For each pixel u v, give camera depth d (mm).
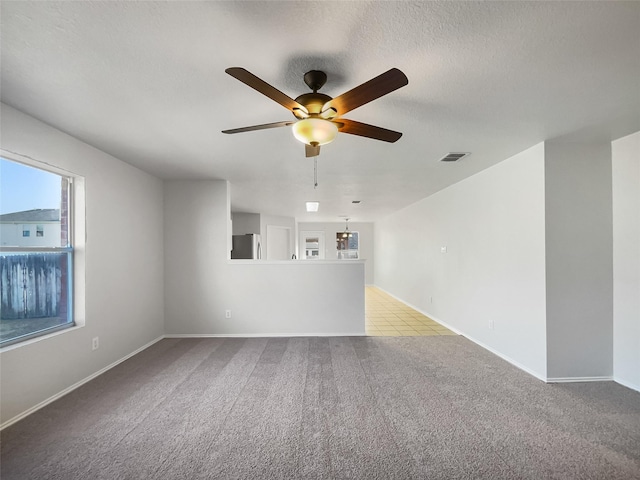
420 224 5988
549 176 2785
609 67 1632
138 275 3635
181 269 4246
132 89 1838
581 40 1416
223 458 1779
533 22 1304
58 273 2639
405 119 2285
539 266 2854
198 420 2164
